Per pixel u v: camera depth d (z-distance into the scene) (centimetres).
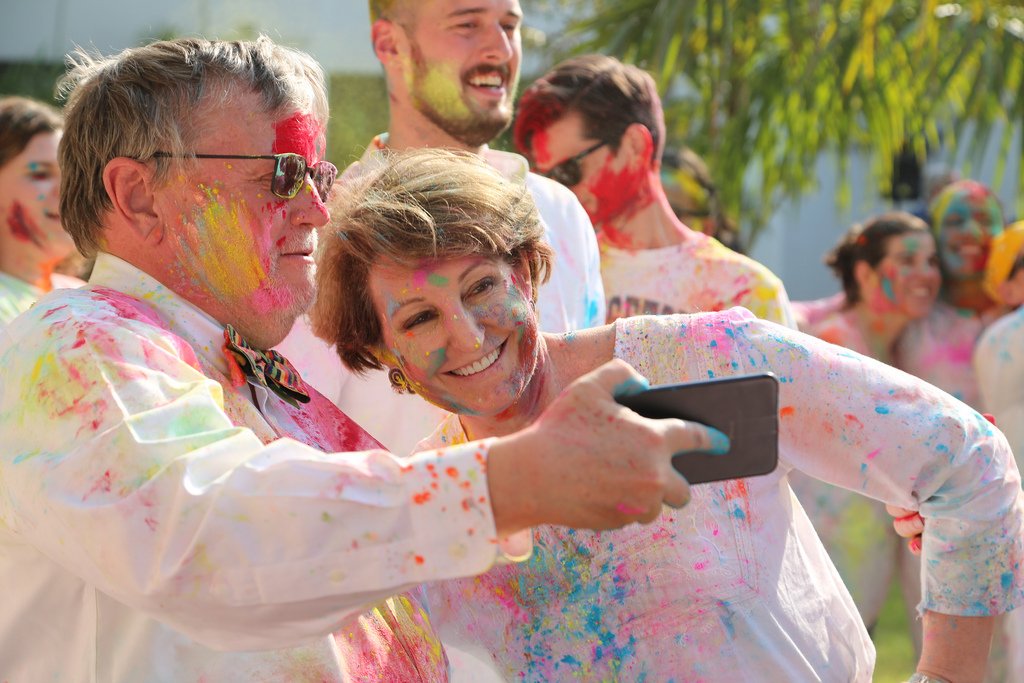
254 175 182
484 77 316
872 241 525
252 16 929
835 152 979
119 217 182
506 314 189
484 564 141
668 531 194
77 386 156
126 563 143
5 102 418
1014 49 826
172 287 184
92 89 181
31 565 172
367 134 827
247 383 186
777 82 859
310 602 142
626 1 827
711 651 192
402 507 141
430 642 197
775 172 904
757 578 195
